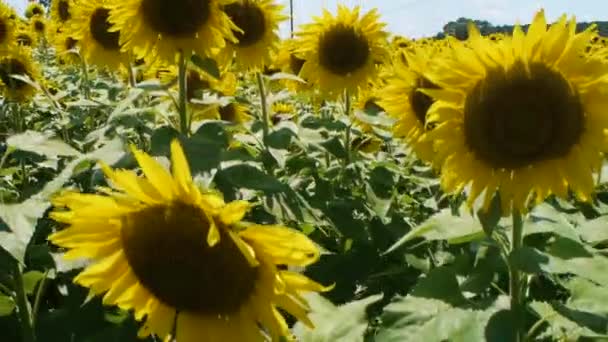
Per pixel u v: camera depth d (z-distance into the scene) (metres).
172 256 0.53
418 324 0.56
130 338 0.68
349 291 0.94
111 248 0.56
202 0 1.02
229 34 1.04
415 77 1.06
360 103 1.64
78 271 0.81
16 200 0.65
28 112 2.08
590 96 0.62
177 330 0.56
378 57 1.48
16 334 0.74
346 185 1.26
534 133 0.62
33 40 3.08
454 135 0.65
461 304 0.57
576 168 0.63
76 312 0.74
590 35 0.63
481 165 0.64
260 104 1.49
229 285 0.53
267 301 0.54
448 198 1.06
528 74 0.62
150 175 0.51
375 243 0.99
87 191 1.06
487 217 0.60
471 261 0.66
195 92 1.14
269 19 1.32
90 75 2.21
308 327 0.54
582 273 0.53
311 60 1.49
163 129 0.78
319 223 0.79
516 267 0.54
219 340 0.55
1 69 1.75
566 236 0.58
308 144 1.20
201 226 0.53
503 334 0.54
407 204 1.27
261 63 1.33
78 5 1.57
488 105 0.63
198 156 0.73
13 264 0.63
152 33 1.03
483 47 0.63
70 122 1.37
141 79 1.85
